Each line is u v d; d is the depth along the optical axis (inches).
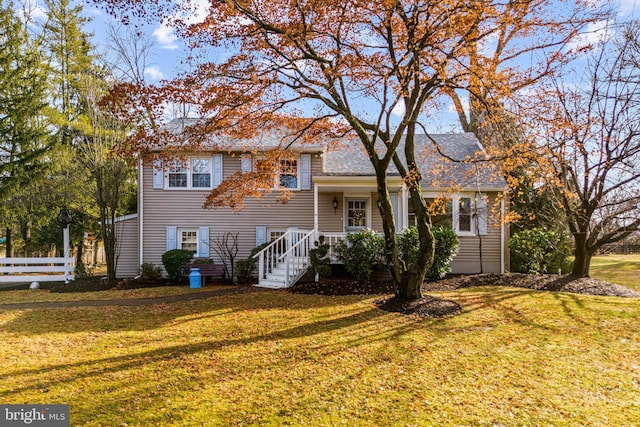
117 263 645.9
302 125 473.1
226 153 640.4
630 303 411.2
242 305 425.4
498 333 316.8
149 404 192.7
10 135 796.6
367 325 339.0
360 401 198.7
